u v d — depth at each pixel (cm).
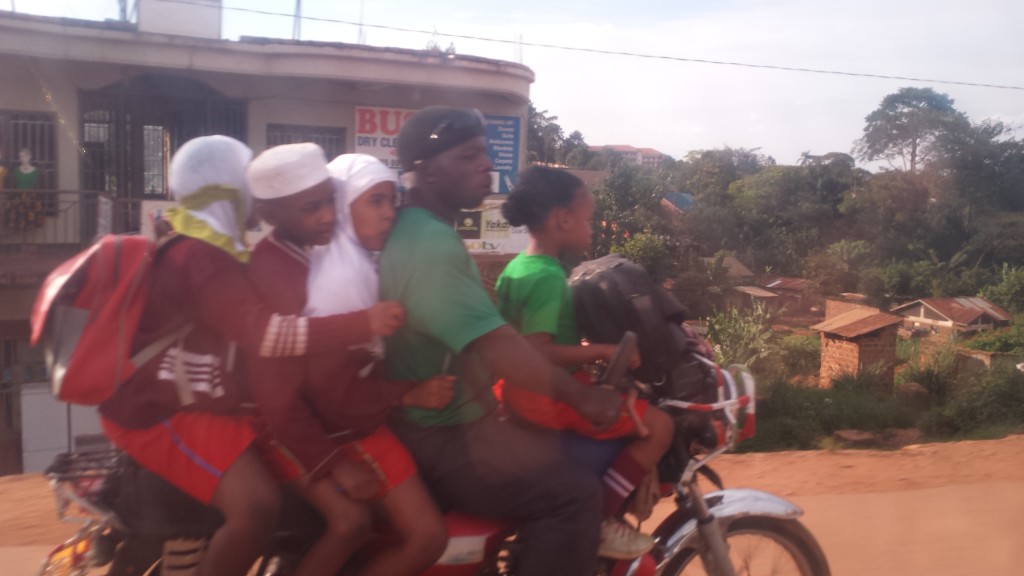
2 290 1130
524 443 251
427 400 242
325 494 231
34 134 1230
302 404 226
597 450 270
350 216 234
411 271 231
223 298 217
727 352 1823
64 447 1152
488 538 253
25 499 525
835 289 4106
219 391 225
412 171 252
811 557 309
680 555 292
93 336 217
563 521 247
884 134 4184
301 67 1276
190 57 1234
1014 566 430
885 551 449
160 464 227
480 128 253
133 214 1272
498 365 233
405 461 241
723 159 5591
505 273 272
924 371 2009
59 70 1220
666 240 3397
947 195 4034
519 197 271
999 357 2134
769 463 632
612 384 246
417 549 237
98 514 238
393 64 1310
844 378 2047
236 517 223
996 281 3734
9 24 1137
